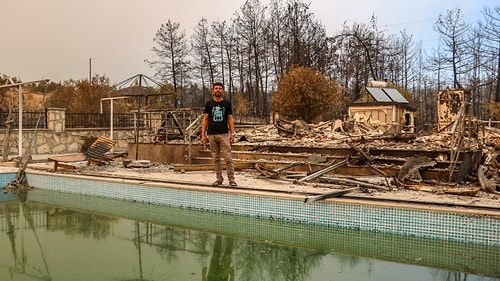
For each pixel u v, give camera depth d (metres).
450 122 10.34
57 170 8.87
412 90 30.56
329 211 5.23
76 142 14.99
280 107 17.33
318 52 25.47
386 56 28.42
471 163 7.30
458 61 23.44
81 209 6.86
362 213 5.03
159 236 5.26
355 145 7.86
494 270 3.82
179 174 8.05
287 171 7.75
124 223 5.95
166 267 4.06
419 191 5.88
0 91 18.33
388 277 3.68
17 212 6.65
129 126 16.67
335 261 4.20
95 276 3.78
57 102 23.08
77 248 4.73
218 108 6.30
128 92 10.85
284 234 5.34
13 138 12.70
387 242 4.86
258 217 5.73
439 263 4.06
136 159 10.38
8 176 8.73
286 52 26.33
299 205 5.43
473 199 5.25
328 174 7.46
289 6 25.81
